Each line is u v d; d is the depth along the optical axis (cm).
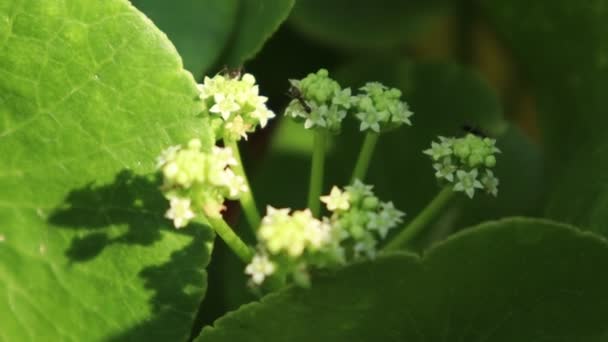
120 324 24
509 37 30
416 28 30
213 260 27
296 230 22
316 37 29
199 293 24
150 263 24
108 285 24
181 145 23
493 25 30
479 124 28
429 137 28
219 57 26
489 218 28
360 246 22
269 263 22
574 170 27
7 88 23
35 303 24
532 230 22
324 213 26
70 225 24
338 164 27
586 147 28
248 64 29
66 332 24
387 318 23
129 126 23
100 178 23
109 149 23
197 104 23
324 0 29
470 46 30
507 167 28
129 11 23
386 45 29
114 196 23
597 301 23
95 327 24
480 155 24
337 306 23
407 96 28
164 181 23
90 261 24
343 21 29
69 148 23
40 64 23
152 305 24
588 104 28
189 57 26
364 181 27
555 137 29
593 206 25
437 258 22
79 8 23
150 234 23
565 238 22
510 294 23
